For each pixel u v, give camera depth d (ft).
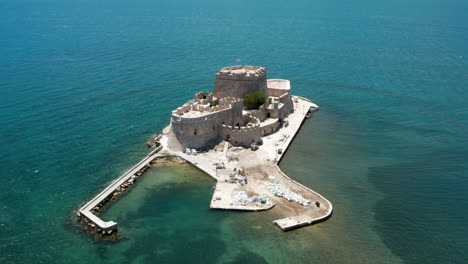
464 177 322.75
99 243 237.25
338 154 364.99
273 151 356.59
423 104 512.22
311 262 225.15
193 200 280.92
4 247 233.76
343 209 276.21
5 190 290.97
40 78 573.33
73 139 377.71
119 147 365.61
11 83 541.75
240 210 266.98
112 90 535.19
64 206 273.54
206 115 350.84
